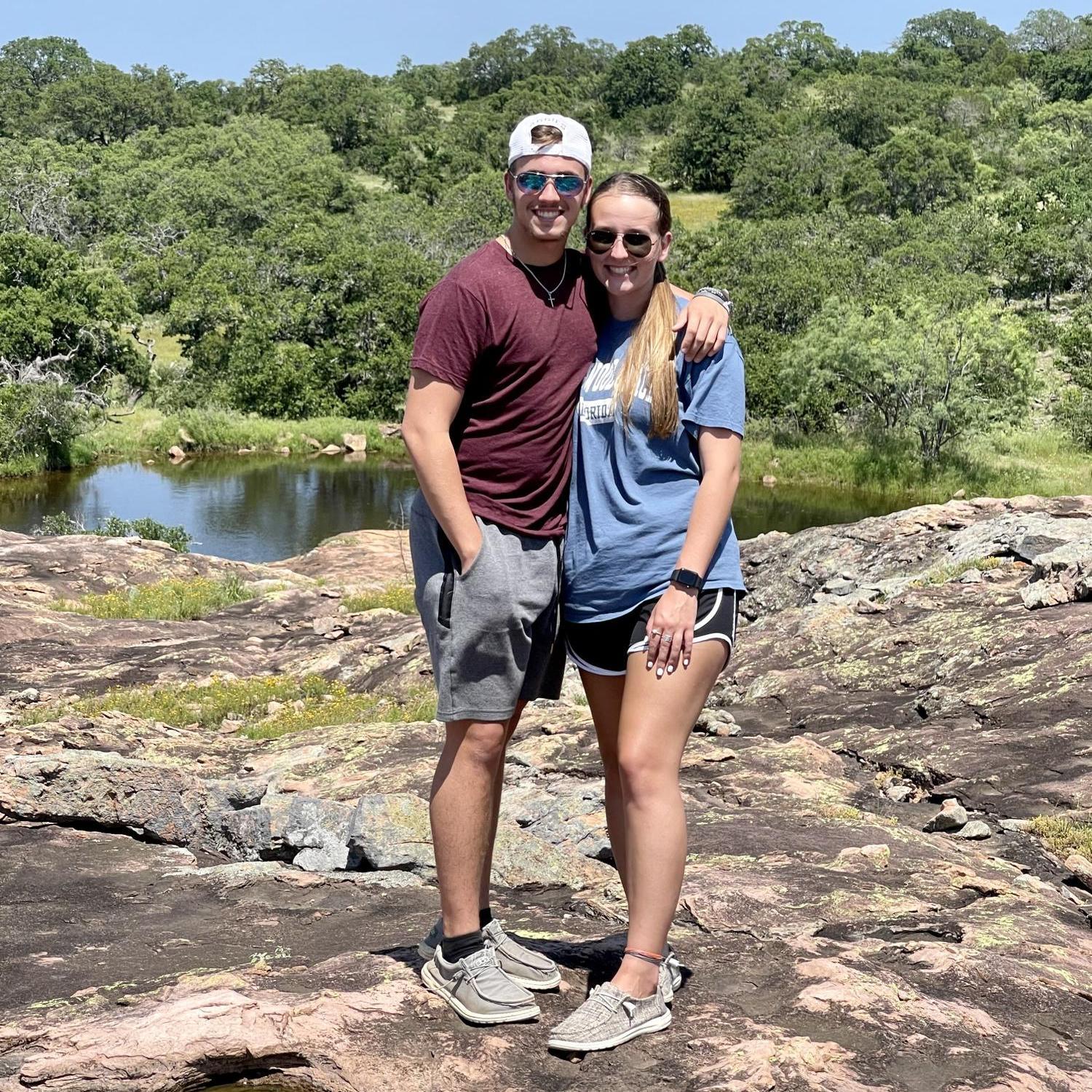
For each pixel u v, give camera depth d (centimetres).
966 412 3856
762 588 1455
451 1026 268
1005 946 374
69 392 4378
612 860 491
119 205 8388
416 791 610
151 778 547
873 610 1028
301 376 5072
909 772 677
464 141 12481
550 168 266
